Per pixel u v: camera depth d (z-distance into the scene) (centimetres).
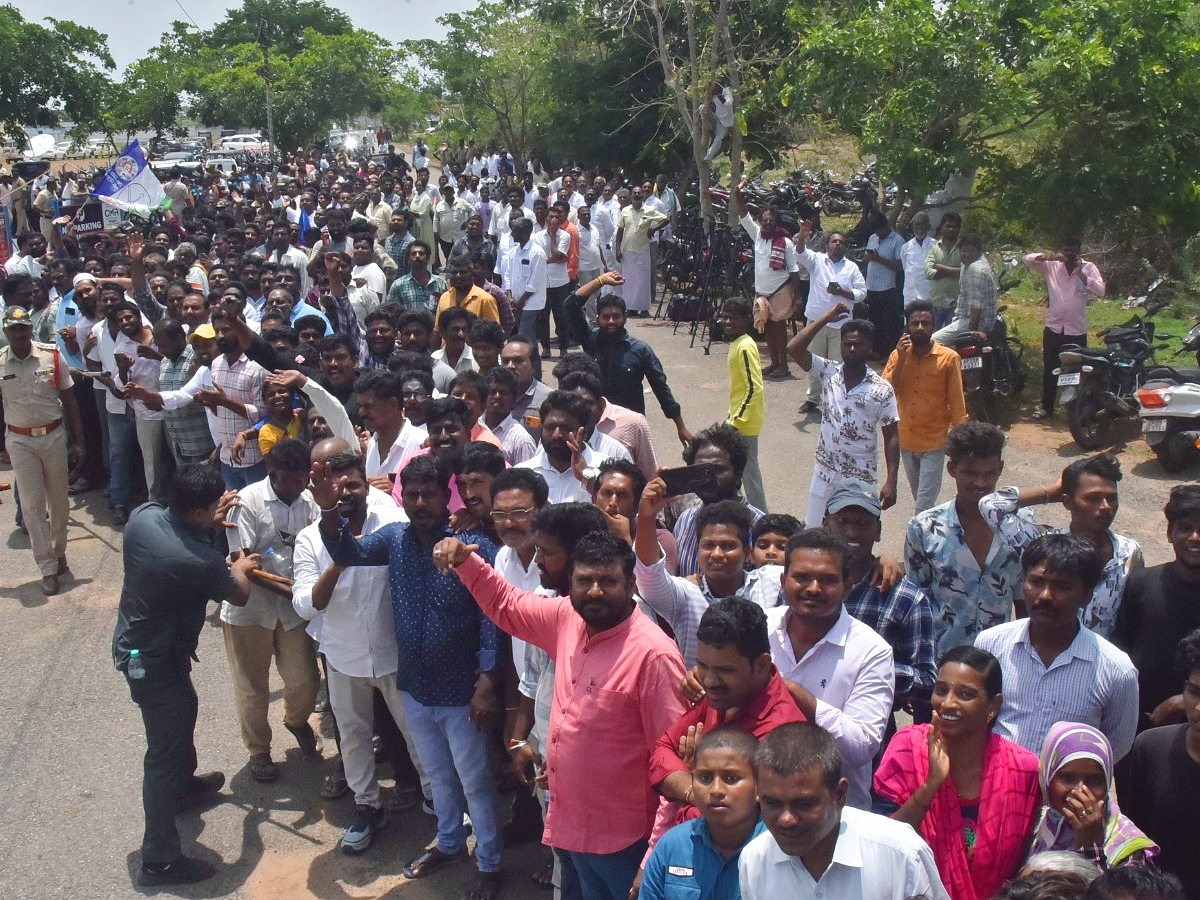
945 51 1222
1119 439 1047
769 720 343
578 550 384
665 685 382
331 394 729
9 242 1808
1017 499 481
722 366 1379
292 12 5675
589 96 2725
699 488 448
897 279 1313
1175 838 356
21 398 815
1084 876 298
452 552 423
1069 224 1288
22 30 3756
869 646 388
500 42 3141
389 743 561
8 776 599
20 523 973
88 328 996
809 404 1170
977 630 489
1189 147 1253
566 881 432
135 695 497
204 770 602
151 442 905
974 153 1247
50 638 769
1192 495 427
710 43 1747
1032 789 344
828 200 2100
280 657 582
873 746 367
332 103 4556
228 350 800
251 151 4250
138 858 527
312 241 1459
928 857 297
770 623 401
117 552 917
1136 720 395
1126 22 1191
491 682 473
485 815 483
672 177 2697
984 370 1080
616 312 777
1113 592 452
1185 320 1362
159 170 3216
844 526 433
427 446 602
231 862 521
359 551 495
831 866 293
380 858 521
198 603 507
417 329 854
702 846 324
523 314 1318
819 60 1330
